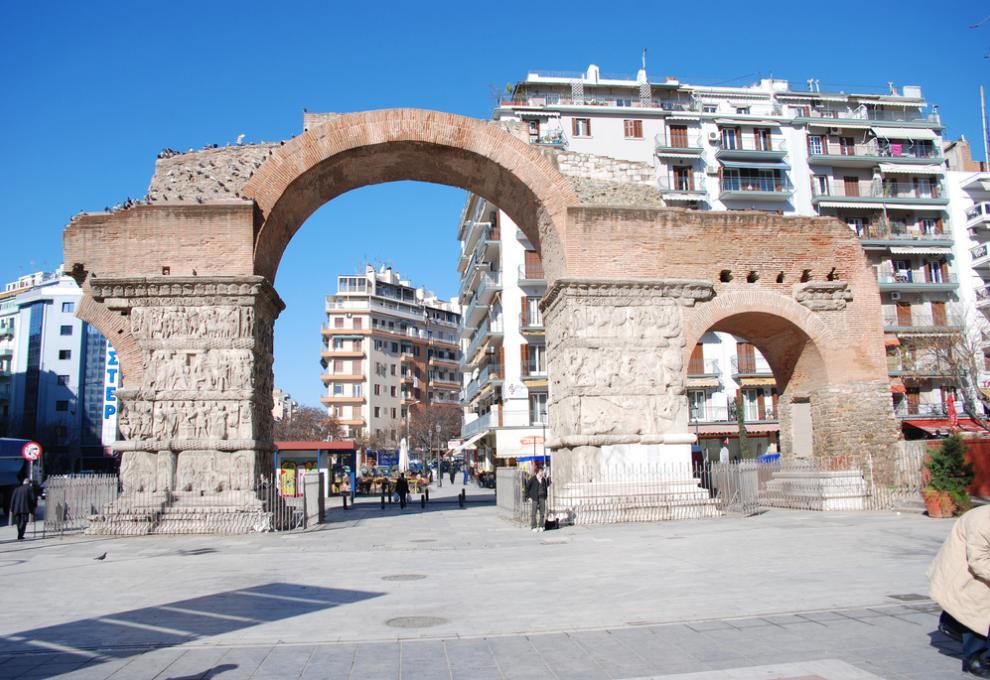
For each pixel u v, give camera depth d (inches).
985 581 334.3
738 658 366.9
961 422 2230.6
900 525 929.5
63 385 4119.1
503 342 2488.9
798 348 1268.5
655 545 806.5
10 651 404.8
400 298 5629.9
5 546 920.9
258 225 1117.1
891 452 1207.6
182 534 1011.3
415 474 3287.4
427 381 5639.8
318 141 1160.2
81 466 4030.5
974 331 2561.5
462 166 1247.5
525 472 1109.7
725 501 1162.0
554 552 778.2
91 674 358.9
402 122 1181.7
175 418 1056.8
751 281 1221.7
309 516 1178.6
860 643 389.4
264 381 1139.9
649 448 1122.7
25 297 4274.1
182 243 1095.0
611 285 1148.5
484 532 1002.7
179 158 1154.0
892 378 2554.1
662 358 1149.7
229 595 558.9
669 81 3043.8
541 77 2945.4
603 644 398.3
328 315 5177.2
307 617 478.6
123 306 1075.9
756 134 2817.4
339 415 5009.8
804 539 814.5
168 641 421.7
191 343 1069.1
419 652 390.0
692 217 1206.3
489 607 500.1
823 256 1246.3
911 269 2792.8
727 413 2433.6
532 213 1257.4
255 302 1084.5
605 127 2733.8
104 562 756.0
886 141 2861.7
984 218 2760.8
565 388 1139.9
